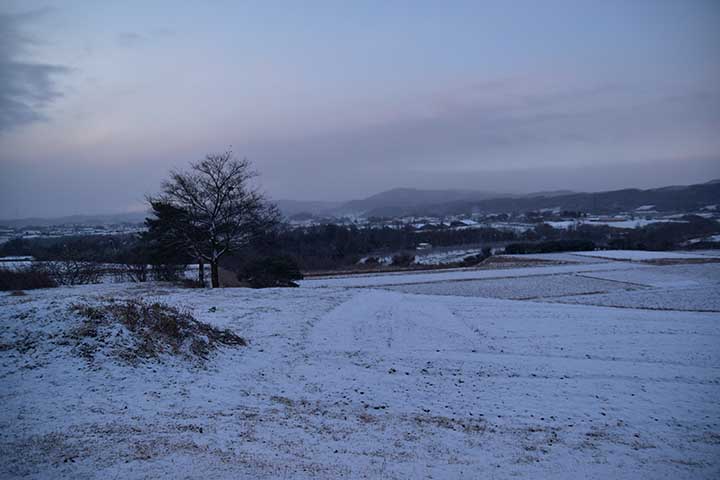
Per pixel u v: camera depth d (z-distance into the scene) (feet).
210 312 59.67
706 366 41.88
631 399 33.19
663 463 23.34
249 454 21.59
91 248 134.72
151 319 39.65
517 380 37.45
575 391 34.83
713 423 29.09
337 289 87.86
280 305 67.46
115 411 25.44
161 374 32.22
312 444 23.59
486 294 100.53
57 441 20.97
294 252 238.48
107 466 18.98
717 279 118.21
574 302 87.40
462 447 24.41
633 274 130.11
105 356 32.30
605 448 25.03
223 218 96.22
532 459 23.25
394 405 31.01
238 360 39.14
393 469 21.22
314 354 43.52
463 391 34.53
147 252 107.76
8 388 26.63
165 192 94.84
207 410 27.40
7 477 17.54
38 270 98.02
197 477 18.72
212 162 96.32
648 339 51.62
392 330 54.65
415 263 217.36
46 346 32.12
